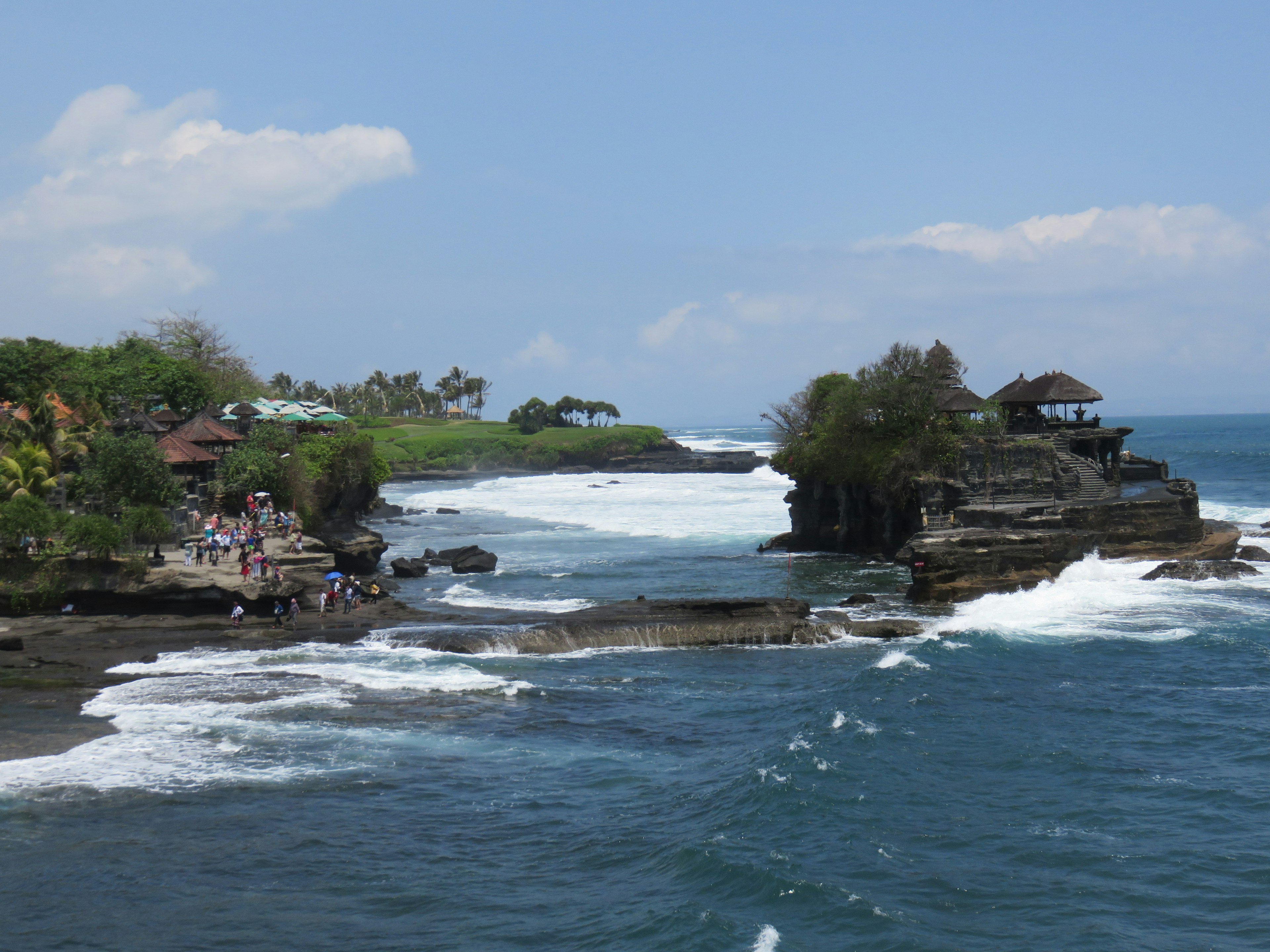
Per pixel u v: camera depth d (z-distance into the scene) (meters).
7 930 19.48
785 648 43.28
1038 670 38.16
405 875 21.86
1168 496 62.94
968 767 27.95
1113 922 19.70
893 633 44.91
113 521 48.62
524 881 21.59
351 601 47.09
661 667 39.94
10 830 23.92
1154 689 35.59
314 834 23.86
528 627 43.41
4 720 31.72
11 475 50.31
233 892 21.06
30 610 44.56
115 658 38.94
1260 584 54.19
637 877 21.69
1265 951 18.56
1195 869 21.91
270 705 33.53
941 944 18.81
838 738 29.92
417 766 28.42
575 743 30.61
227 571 45.47
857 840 23.20
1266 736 30.33
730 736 31.44
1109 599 50.81
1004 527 60.25
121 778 27.16
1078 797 25.92
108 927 19.62
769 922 19.58
